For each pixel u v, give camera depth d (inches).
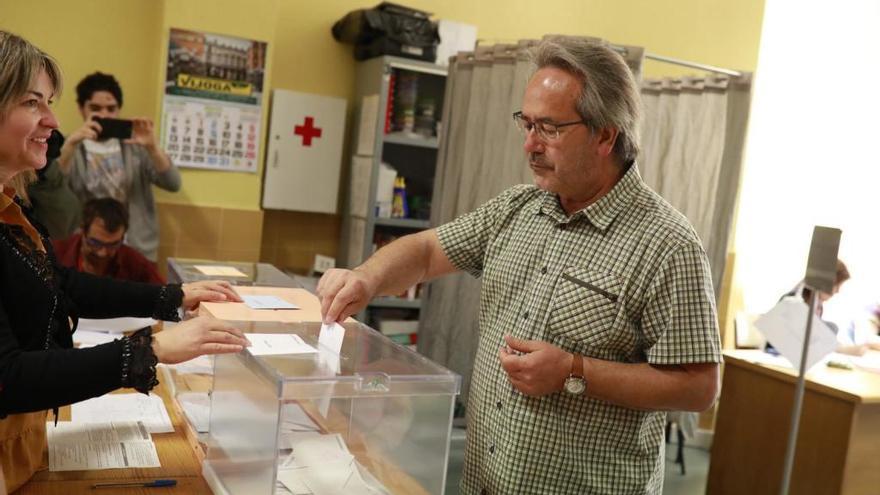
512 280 58.6
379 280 61.1
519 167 120.1
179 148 140.9
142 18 142.4
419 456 47.1
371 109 152.6
